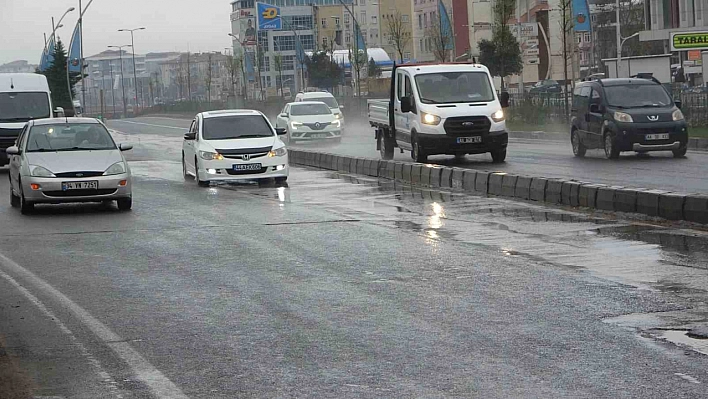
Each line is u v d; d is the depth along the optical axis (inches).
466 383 266.4
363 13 6190.9
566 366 279.9
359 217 669.3
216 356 304.7
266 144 969.5
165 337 332.5
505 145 1099.9
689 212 586.9
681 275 412.5
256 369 287.7
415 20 5059.1
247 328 342.0
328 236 575.2
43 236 622.8
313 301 385.7
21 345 326.6
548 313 349.4
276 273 453.7
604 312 348.2
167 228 641.0
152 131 2810.0
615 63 2317.9
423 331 328.5
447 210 698.8
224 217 693.9
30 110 1341.0
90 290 426.6
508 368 279.9
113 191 759.7
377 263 472.4
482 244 522.6
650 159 1079.0
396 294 394.3
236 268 471.8
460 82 1122.7
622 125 1079.6
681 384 259.0
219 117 1013.8
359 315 357.4
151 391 268.4
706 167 949.8
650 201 621.9
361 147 1576.0
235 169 955.3
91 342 328.2
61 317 370.0
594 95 1139.9
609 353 292.4
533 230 573.3
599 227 576.1
